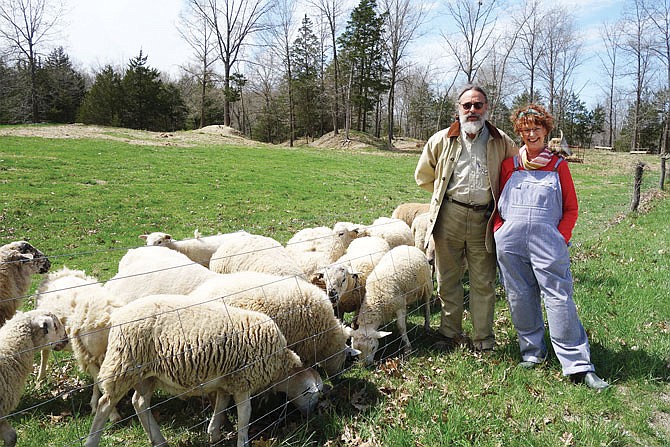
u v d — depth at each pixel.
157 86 51.81
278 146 35.66
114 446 3.57
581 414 3.75
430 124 71.62
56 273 5.18
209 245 7.52
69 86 56.22
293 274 5.63
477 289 4.95
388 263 5.55
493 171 4.64
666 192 19.41
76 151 21.47
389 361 4.80
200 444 3.65
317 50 55.25
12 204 12.34
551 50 54.16
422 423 3.62
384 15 46.66
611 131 66.25
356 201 16.70
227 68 46.97
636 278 7.11
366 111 54.28
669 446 3.38
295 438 3.63
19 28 45.28
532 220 4.27
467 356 4.79
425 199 17.84
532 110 4.25
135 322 3.33
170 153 24.09
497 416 3.69
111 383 3.30
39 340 3.87
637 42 53.38
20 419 3.95
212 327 3.45
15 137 24.08
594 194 19.08
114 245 10.30
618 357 4.54
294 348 4.57
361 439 3.54
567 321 4.20
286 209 14.75
